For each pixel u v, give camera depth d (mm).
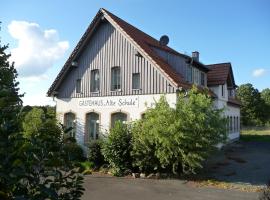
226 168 17703
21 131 2852
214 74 27031
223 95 27531
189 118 14875
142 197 11586
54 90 23594
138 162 15789
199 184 13805
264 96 82000
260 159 21000
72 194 2920
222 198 11422
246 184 13781
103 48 21859
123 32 20641
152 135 15414
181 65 21531
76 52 22578
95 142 18328
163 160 15312
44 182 2781
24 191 2691
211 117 15383
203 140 14719
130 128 17094
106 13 21328
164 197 11570
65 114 23422
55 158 2781
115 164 16328
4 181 2611
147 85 19641
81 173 3041
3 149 2604
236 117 35844
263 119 67688
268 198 7492
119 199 11320
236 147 28266
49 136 2992
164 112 15422
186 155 14859
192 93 16094
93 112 21938
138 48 19984
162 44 25547
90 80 22250
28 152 2693
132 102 20188
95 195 11898
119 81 21031
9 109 2957
